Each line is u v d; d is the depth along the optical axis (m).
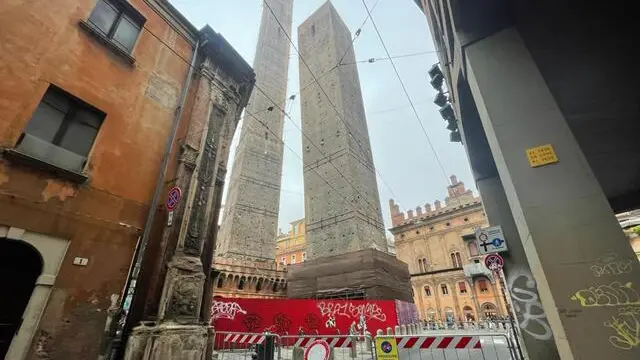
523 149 3.69
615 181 7.96
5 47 5.93
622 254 2.89
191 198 8.41
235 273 29.56
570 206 3.25
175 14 9.92
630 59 4.90
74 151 6.64
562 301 2.95
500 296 37.28
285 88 52.47
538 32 4.70
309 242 31.81
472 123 7.19
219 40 10.77
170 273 7.25
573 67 5.07
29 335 5.21
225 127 10.41
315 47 43.50
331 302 18.81
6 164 5.47
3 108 5.65
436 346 6.72
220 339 15.64
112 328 6.21
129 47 8.42
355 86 41.66
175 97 9.20
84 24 7.25
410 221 51.88
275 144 45.88
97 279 6.28
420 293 43.78
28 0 6.47
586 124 6.12
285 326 17.42
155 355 6.25
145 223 7.44
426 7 8.74
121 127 7.58
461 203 47.78
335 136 34.06
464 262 44.16
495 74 4.23
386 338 6.88
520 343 6.97
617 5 4.34
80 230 6.25
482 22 4.70
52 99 6.49
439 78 9.23
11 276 5.50
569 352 2.78
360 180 32.12
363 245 27.44
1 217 5.23
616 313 2.72
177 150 8.78
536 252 3.23
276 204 41.47
